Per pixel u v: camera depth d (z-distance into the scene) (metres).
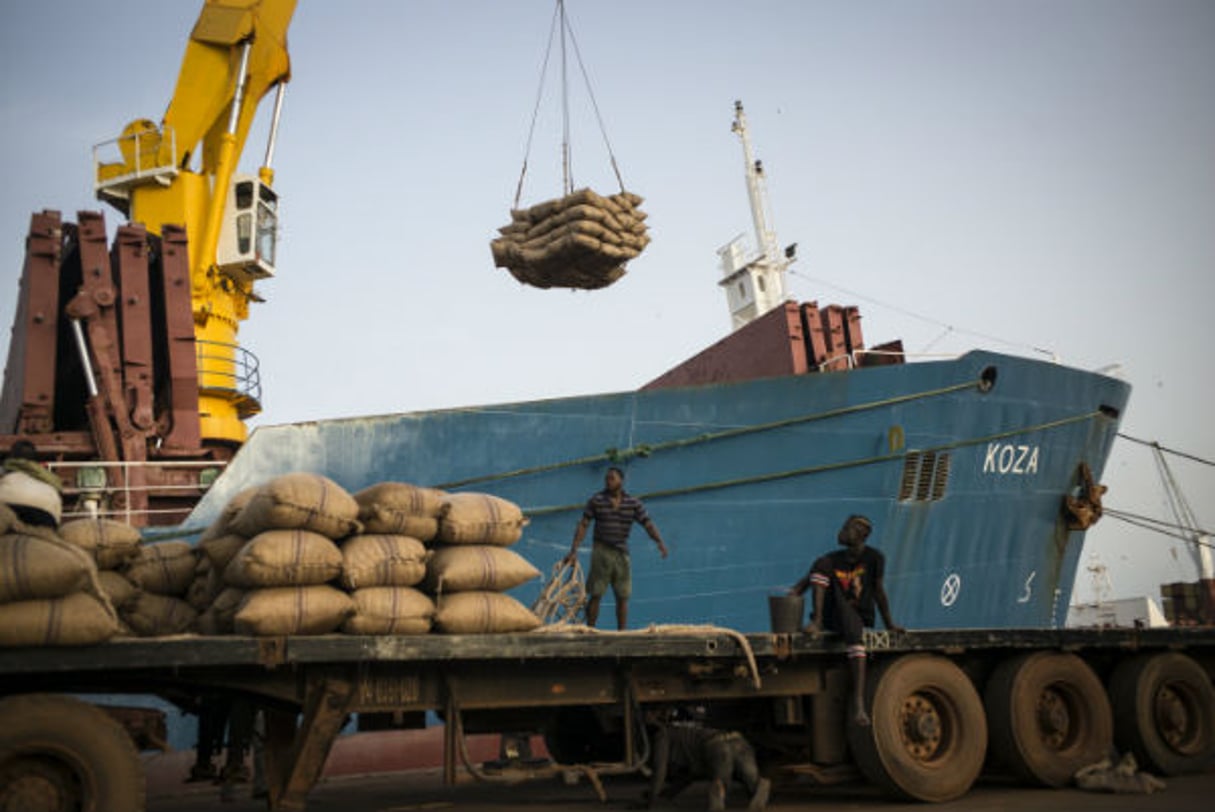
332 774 10.92
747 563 13.02
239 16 17.56
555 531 12.20
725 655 6.70
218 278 17.08
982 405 15.03
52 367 12.77
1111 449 16.95
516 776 6.15
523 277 14.34
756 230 24.94
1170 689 8.82
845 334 16.45
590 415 12.59
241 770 6.88
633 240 13.88
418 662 5.92
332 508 5.70
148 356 13.13
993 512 15.17
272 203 18.19
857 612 7.29
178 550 6.59
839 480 13.74
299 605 5.38
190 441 13.22
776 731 7.61
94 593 4.84
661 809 7.06
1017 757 7.62
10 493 5.57
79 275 15.25
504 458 12.14
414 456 11.79
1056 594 16.11
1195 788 7.61
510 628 6.12
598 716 6.88
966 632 7.61
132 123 17.31
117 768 4.89
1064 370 16.06
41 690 5.22
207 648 5.06
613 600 12.27
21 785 4.78
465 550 6.21
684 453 12.94
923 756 7.25
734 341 17.36
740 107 25.52
